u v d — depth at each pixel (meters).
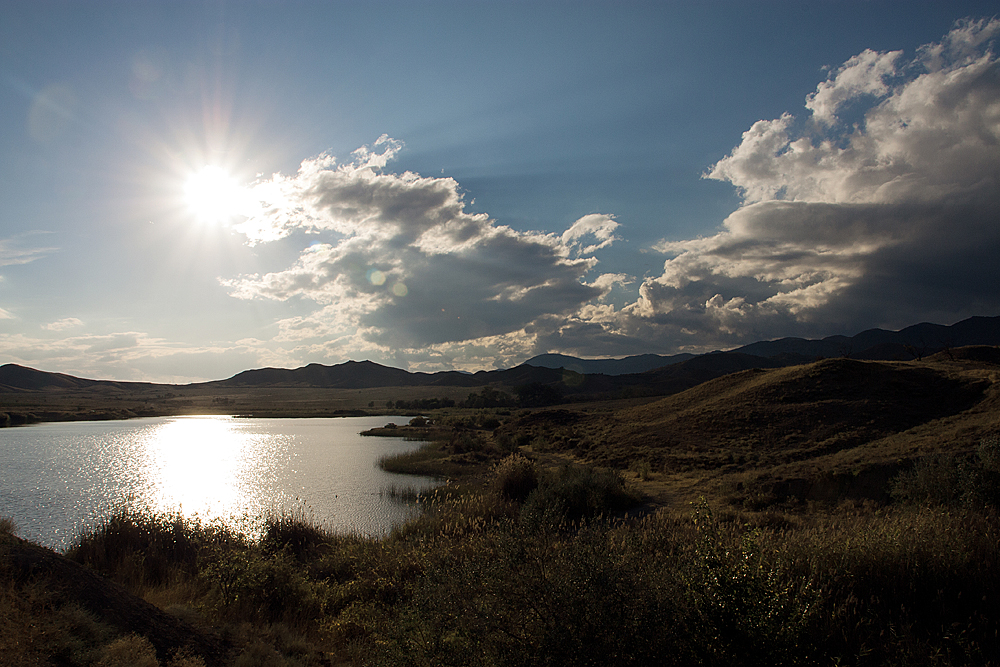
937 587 5.26
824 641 4.41
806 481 18.41
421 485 28.52
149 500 25.00
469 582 4.25
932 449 19.36
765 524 11.84
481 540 8.30
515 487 18.81
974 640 4.37
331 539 13.34
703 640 4.00
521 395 134.62
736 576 4.33
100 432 72.25
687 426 39.28
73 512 22.16
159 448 50.72
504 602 3.94
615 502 17.42
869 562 5.70
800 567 5.64
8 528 6.55
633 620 3.78
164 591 8.52
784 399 39.50
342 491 27.09
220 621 6.97
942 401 33.41
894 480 14.70
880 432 29.25
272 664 5.73
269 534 12.70
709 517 6.07
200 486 29.36
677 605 4.08
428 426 75.62
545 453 41.81
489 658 3.73
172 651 5.36
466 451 42.22
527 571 3.98
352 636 7.20
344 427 85.19
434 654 3.97
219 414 133.50
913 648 4.28
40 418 102.31
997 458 11.93
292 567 10.00
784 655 3.92
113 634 5.16
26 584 5.20
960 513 7.64
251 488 28.56
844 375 41.34
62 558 6.07
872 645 4.45
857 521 8.42
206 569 8.91
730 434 35.09
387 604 8.10
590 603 3.73
